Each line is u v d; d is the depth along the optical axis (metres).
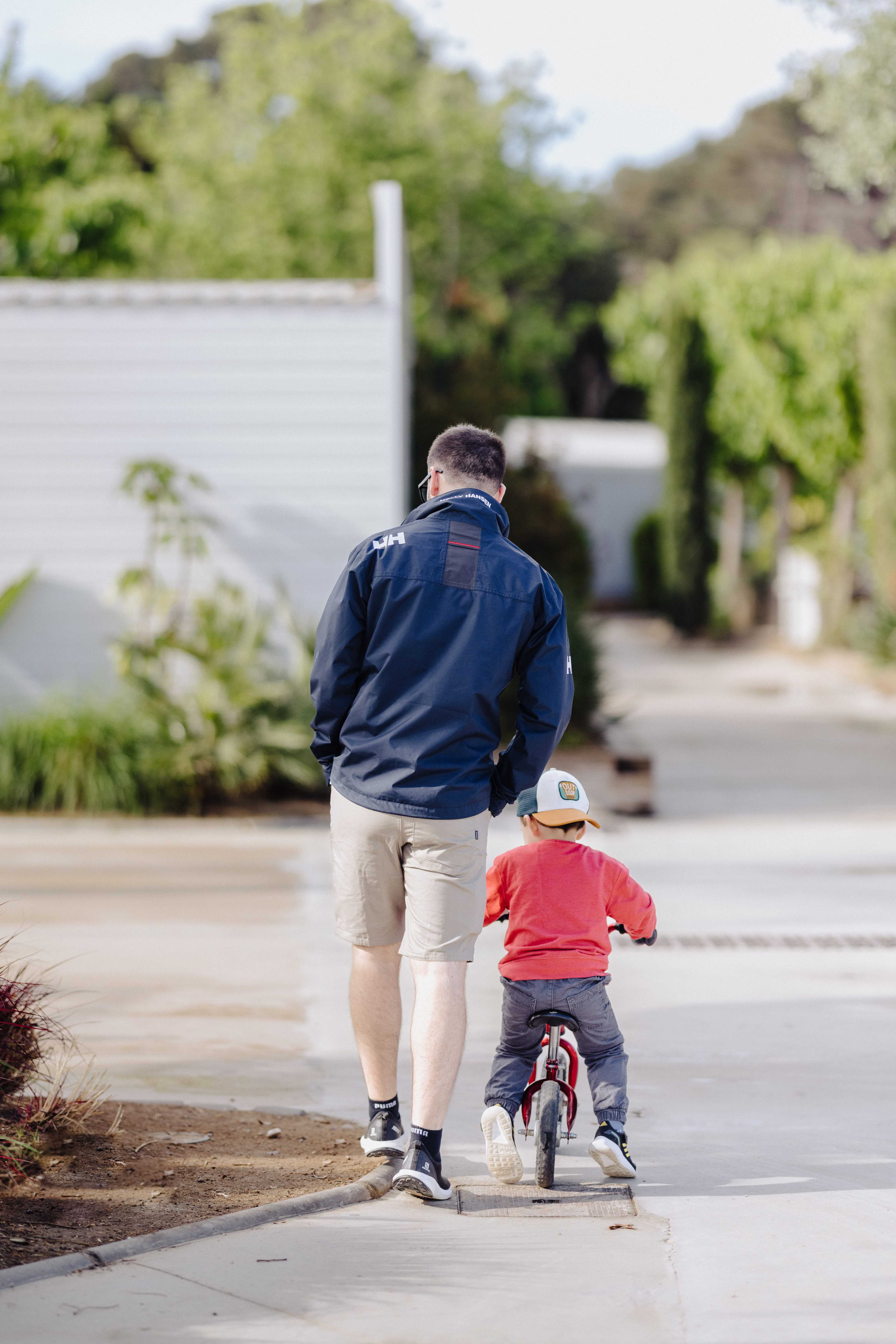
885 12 46.53
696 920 25.22
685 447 93.81
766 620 98.94
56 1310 9.65
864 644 72.31
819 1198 12.10
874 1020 18.55
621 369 113.25
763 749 52.34
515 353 127.25
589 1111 15.23
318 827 35.75
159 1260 10.56
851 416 81.62
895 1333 9.41
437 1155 12.08
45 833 34.62
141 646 38.06
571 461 117.69
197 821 36.22
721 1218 11.61
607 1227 11.40
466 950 12.34
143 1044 17.20
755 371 84.56
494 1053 17.11
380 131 107.12
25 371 39.81
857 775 46.12
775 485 98.81
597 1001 12.73
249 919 25.02
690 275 95.12
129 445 40.00
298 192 104.25
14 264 69.44
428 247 111.44
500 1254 10.80
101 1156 12.92
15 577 39.94
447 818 12.15
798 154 189.50
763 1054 16.98
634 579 117.69
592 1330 9.45
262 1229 11.27
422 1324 9.52
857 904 26.75
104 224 69.81
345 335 40.09
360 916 12.65
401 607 12.24
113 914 25.38
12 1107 12.95
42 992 19.41
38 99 72.56
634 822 37.25
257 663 38.56
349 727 12.58
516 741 12.52
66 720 37.53
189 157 108.94
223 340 40.03
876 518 70.00
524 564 12.47
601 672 45.50
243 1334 9.33
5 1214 11.36
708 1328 9.48
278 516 40.31
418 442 58.28
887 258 87.44
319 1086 15.62
